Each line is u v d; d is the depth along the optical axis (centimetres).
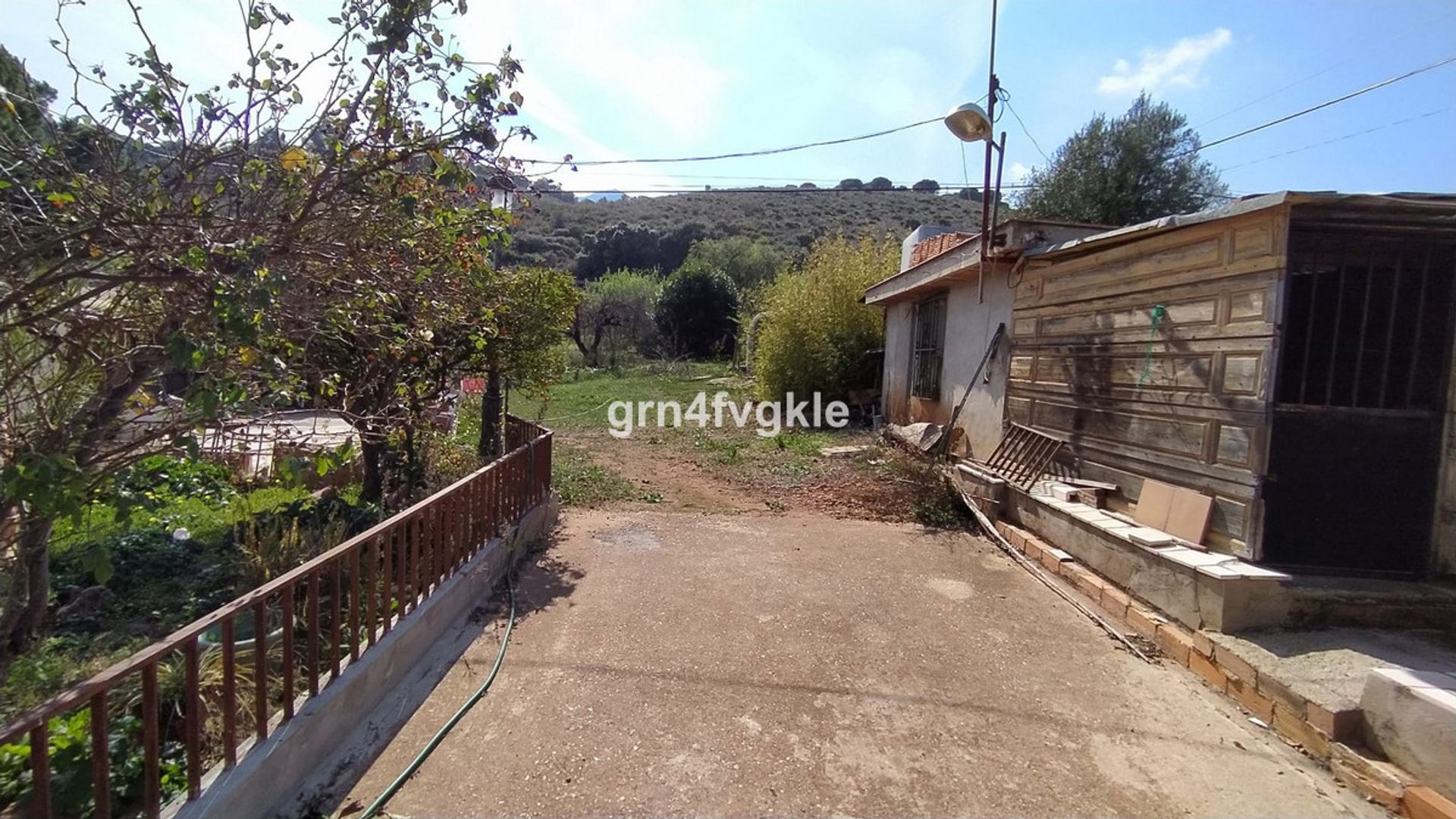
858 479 842
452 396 768
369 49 251
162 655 202
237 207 248
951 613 450
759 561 549
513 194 340
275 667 321
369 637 326
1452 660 330
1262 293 394
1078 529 517
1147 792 272
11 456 227
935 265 880
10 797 220
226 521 566
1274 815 259
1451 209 351
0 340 225
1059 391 627
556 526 645
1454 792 247
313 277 275
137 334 253
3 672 283
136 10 219
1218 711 334
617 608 443
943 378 953
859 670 367
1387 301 400
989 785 274
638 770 277
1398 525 400
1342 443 397
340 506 566
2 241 213
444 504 415
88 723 262
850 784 271
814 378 1430
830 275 1484
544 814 250
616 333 3206
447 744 291
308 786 261
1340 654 335
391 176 267
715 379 2405
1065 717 326
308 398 330
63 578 421
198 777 215
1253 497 395
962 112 642
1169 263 479
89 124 225
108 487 226
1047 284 654
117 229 217
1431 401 401
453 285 365
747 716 319
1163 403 481
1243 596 369
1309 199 358
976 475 689
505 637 396
